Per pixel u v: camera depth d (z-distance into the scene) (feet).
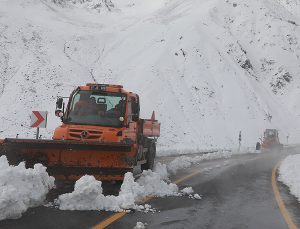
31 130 156.87
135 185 28.96
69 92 200.85
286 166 69.82
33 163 30.40
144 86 220.43
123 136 34.78
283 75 376.68
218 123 225.15
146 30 304.71
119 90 37.93
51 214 22.57
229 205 29.63
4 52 230.07
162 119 200.03
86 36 291.58
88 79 224.12
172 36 290.56
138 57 263.29
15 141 29.43
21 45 243.60
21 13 304.30
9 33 253.03
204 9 399.44
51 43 261.03
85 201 24.67
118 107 36.91
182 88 234.99
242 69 325.83
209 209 27.50
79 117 36.65
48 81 205.77
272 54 396.57
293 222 24.91
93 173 29.96
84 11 424.46
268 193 37.40
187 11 391.04
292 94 362.94
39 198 24.64
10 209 21.08
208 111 230.89
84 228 20.16
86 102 37.50
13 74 211.82
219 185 41.29
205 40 299.17
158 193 32.04
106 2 461.37
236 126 236.02
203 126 216.74
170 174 49.62
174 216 24.40
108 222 21.58
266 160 91.71
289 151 166.71
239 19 427.74
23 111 176.45
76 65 236.63
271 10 464.24
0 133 149.59
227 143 212.64
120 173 30.22
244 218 25.39
